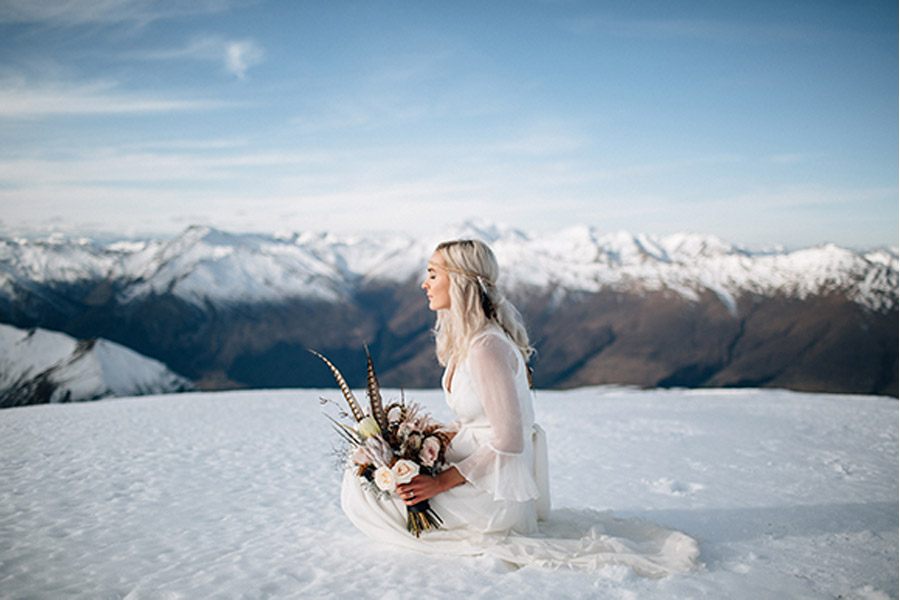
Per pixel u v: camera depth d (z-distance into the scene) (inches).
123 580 127.9
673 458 273.3
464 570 126.3
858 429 374.3
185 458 263.7
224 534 158.7
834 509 182.9
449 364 139.6
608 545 132.0
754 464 258.7
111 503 189.2
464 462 132.2
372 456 131.0
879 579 126.2
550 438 334.6
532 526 141.6
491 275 134.6
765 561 136.3
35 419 395.2
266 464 253.0
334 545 146.7
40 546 149.2
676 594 115.6
